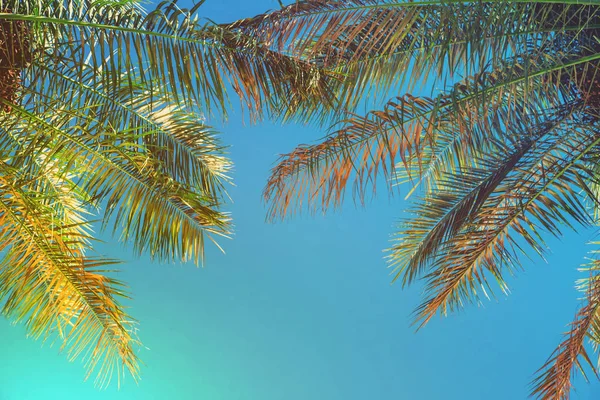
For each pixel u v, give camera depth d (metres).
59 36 4.77
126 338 5.54
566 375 6.02
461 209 5.84
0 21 4.43
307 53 4.77
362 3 4.16
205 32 4.33
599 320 6.03
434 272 6.43
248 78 4.55
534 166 6.00
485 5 4.29
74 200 6.29
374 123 5.83
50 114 4.89
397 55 4.82
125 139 5.08
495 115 5.26
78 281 5.12
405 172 6.86
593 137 5.74
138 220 6.13
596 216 7.35
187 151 6.57
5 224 4.77
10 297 4.98
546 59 4.89
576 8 4.98
